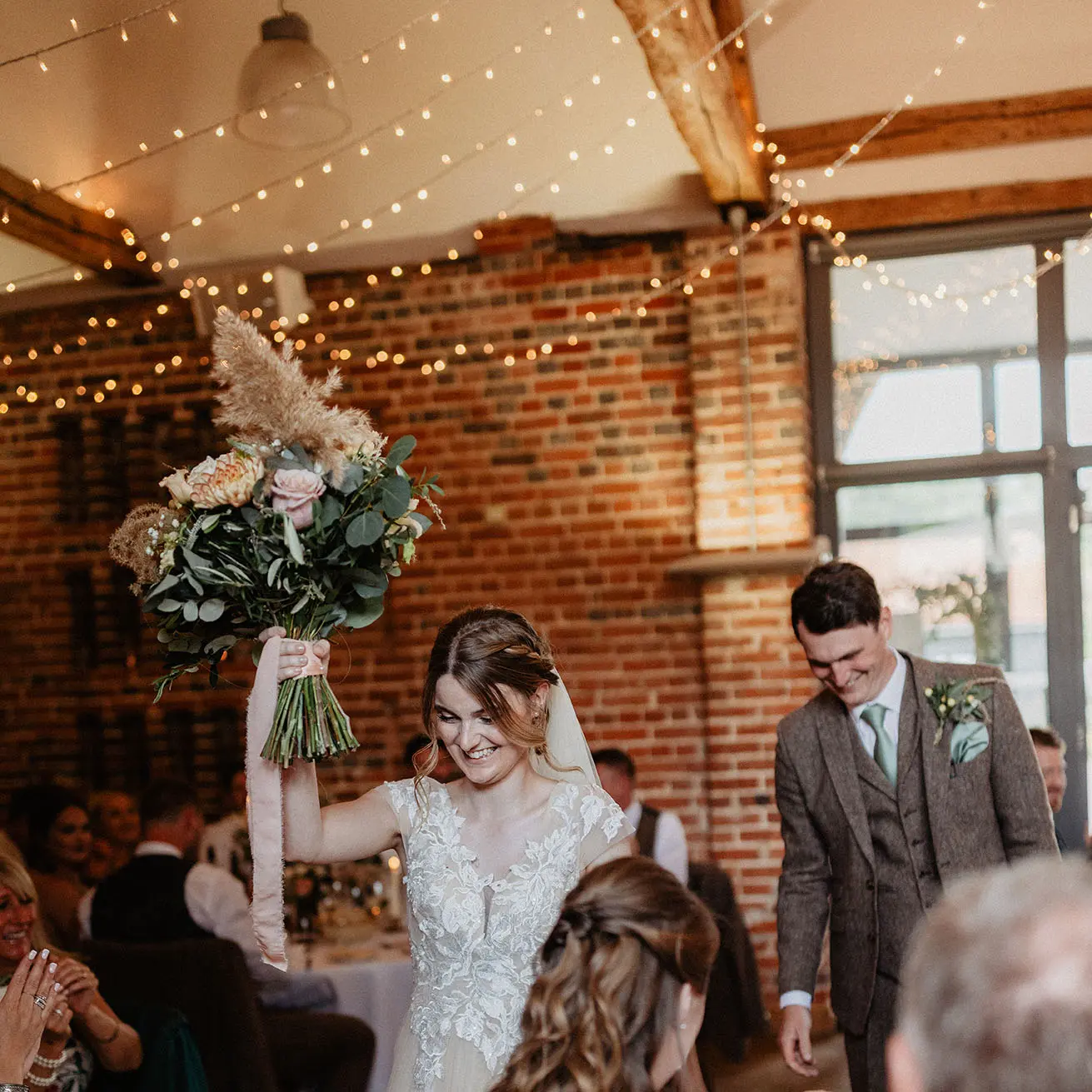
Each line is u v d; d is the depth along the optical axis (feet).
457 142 17.51
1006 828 8.91
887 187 18.30
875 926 9.02
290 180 18.31
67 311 21.12
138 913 13.10
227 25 14.76
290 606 6.92
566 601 19.11
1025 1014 2.43
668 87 13.92
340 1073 12.75
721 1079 15.39
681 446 18.83
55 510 21.16
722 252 17.74
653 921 4.71
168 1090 9.82
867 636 8.96
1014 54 16.78
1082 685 18.25
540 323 19.30
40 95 15.85
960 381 18.75
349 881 14.39
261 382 6.73
